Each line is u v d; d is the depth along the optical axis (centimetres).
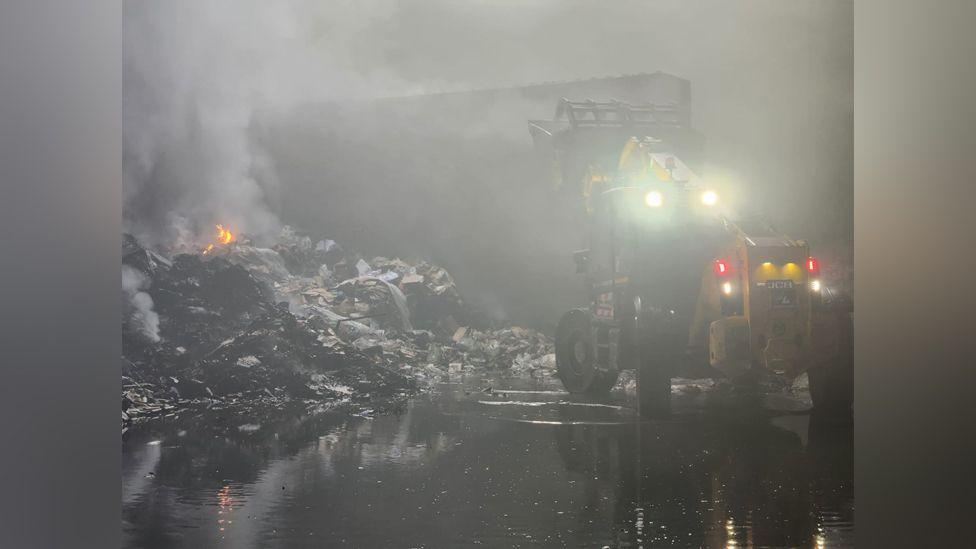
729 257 809
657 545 416
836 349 797
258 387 1022
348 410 908
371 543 417
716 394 1009
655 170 915
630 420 812
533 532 437
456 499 504
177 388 987
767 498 509
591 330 994
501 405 934
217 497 509
